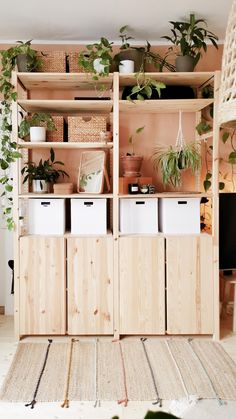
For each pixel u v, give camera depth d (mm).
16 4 2871
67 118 3398
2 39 3537
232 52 800
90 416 2215
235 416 2070
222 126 894
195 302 3195
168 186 3635
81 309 3184
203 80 3279
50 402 2344
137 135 3635
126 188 3334
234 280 3350
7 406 2309
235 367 2756
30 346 3082
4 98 3244
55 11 2996
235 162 3586
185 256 3182
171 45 3592
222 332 3355
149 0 2840
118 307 3184
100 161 3396
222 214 3350
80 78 3197
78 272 3174
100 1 2844
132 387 2492
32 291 3174
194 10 3008
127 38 3420
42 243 3156
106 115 3621
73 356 2910
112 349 3033
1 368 2748
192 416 2066
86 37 3502
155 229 3297
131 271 3176
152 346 3092
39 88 3545
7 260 3689
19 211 3238
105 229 3275
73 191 3562
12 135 3119
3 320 3617
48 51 3479
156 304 3193
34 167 3373
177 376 2629
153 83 3104
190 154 3209
